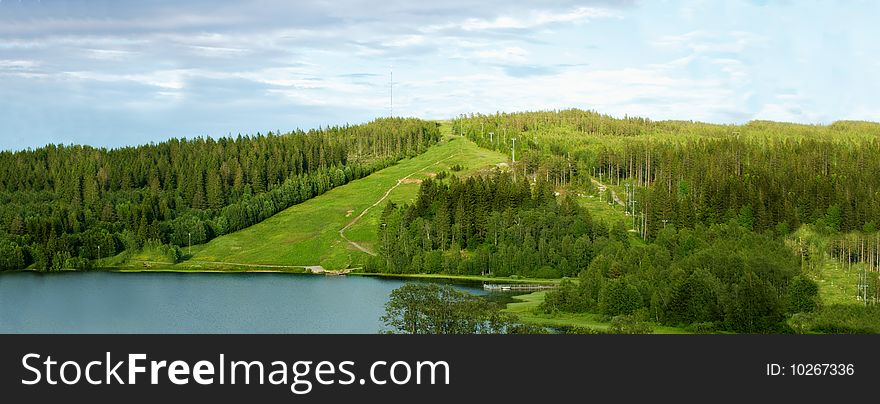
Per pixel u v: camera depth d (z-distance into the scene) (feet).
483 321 474.49
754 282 567.18
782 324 555.28
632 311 606.55
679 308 579.07
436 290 477.36
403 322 488.85
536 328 511.40
